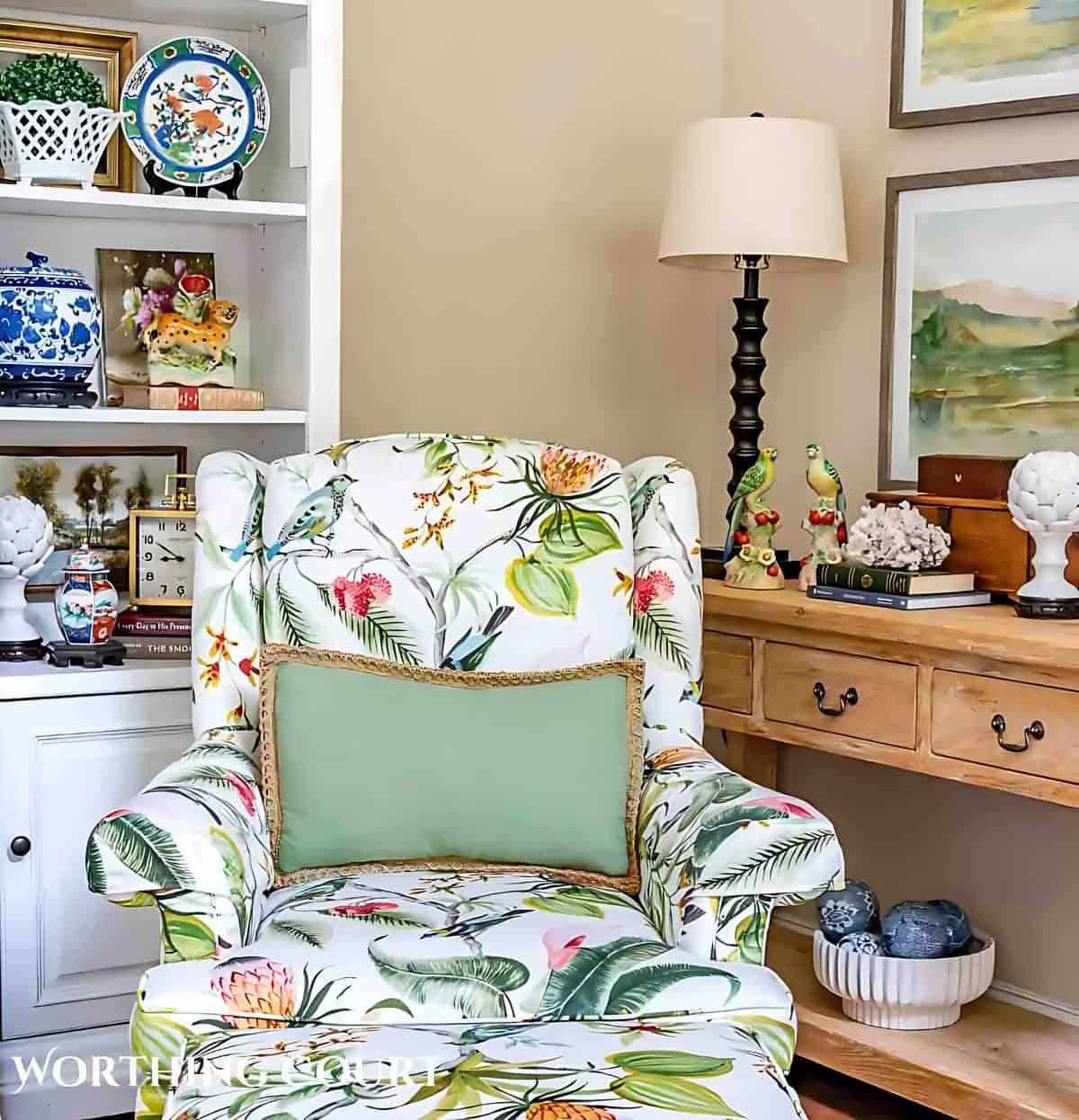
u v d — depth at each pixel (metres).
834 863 1.63
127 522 2.65
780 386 3.12
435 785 1.91
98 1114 2.32
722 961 1.65
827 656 2.34
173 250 2.67
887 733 2.25
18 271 2.40
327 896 1.80
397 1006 1.56
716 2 3.25
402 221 2.91
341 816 1.89
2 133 2.37
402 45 2.88
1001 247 2.62
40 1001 2.28
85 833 2.30
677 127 3.22
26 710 2.24
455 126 2.95
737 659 2.51
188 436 2.71
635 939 1.68
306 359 2.53
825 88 2.98
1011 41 2.60
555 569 2.12
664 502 2.21
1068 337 2.53
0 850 2.23
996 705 2.09
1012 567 2.30
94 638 2.35
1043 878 2.62
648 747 2.09
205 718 2.04
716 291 3.30
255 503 2.12
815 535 2.52
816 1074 2.63
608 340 3.18
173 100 2.50
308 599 2.08
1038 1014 2.54
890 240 2.81
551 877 1.92
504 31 3.00
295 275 2.57
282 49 2.58
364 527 2.12
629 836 1.95
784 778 3.12
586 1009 1.57
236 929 1.61
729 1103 1.34
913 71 2.76
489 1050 1.45
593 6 3.10
